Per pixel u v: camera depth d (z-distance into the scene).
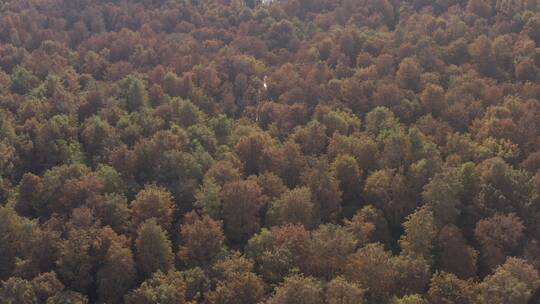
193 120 117.19
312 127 108.19
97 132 110.50
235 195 91.50
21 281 77.19
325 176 94.69
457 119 110.44
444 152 101.88
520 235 83.69
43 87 125.31
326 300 72.31
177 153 101.00
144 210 90.69
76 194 93.81
